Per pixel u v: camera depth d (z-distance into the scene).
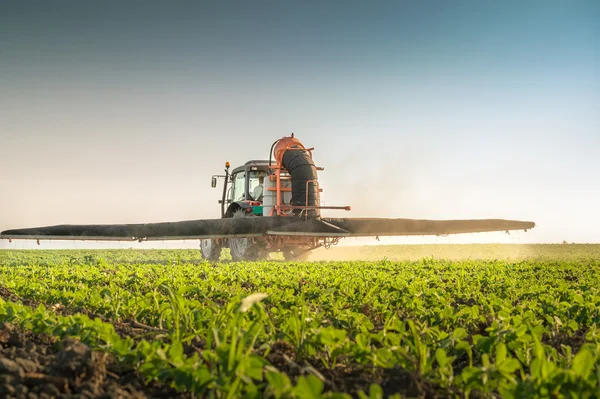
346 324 4.61
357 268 12.50
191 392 2.97
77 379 3.07
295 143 17.34
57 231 12.73
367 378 3.38
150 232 13.24
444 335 3.91
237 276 9.56
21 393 2.83
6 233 12.45
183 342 4.07
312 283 8.70
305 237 16.98
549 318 4.78
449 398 3.07
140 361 3.43
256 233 14.44
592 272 12.01
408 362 3.40
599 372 2.80
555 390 2.62
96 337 3.85
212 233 13.87
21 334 4.26
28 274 10.09
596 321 5.16
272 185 17.61
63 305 6.28
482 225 16.34
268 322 4.09
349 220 15.55
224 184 19.70
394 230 15.65
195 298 7.24
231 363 2.77
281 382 2.41
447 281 9.83
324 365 3.65
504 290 8.12
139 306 5.42
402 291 6.85
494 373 2.93
